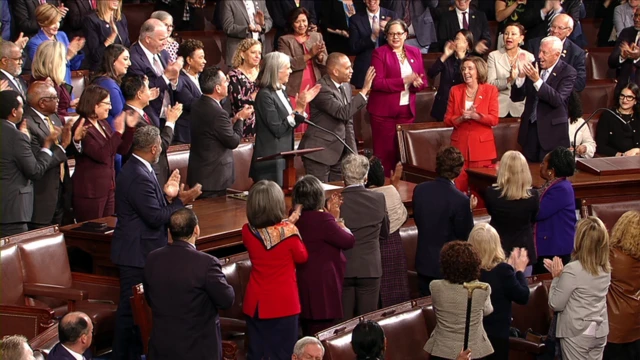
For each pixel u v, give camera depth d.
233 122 18.64
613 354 15.45
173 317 12.52
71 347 12.16
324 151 19.80
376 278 15.08
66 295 14.76
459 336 12.90
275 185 13.55
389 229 15.58
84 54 24.58
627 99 23.59
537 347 14.24
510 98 24.12
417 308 14.11
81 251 17.98
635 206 19.61
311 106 19.98
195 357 12.55
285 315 13.45
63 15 22.30
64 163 17.67
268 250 13.35
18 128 16.58
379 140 23.62
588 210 19.39
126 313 14.46
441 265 13.09
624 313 15.17
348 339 12.82
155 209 14.22
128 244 14.34
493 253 13.57
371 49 26.38
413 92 23.66
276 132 18.59
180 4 27.64
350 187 15.00
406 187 19.77
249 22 25.64
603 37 31.42
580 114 22.28
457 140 21.86
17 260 15.07
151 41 21.05
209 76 17.91
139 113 17.45
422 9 29.09
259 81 18.80
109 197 17.80
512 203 15.54
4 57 18.78
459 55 24.81
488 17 31.84
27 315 13.91
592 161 21.02
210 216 17.28
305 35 24.27
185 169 20.59
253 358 13.59
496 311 13.66
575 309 14.35
